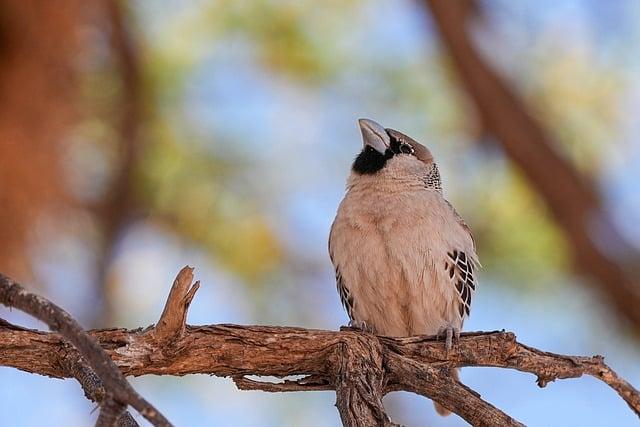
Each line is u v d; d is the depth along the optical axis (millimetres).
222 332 7133
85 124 13125
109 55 13438
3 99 11578
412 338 7777
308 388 7406
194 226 14383
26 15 11617
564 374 7738
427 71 14680
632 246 12211
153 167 14109
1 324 6699
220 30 14625
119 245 13625
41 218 12062
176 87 14242
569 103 14344
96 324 13367
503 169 13984
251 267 14531
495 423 7043
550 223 13484
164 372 7020
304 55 14820
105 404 5230
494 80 12211
